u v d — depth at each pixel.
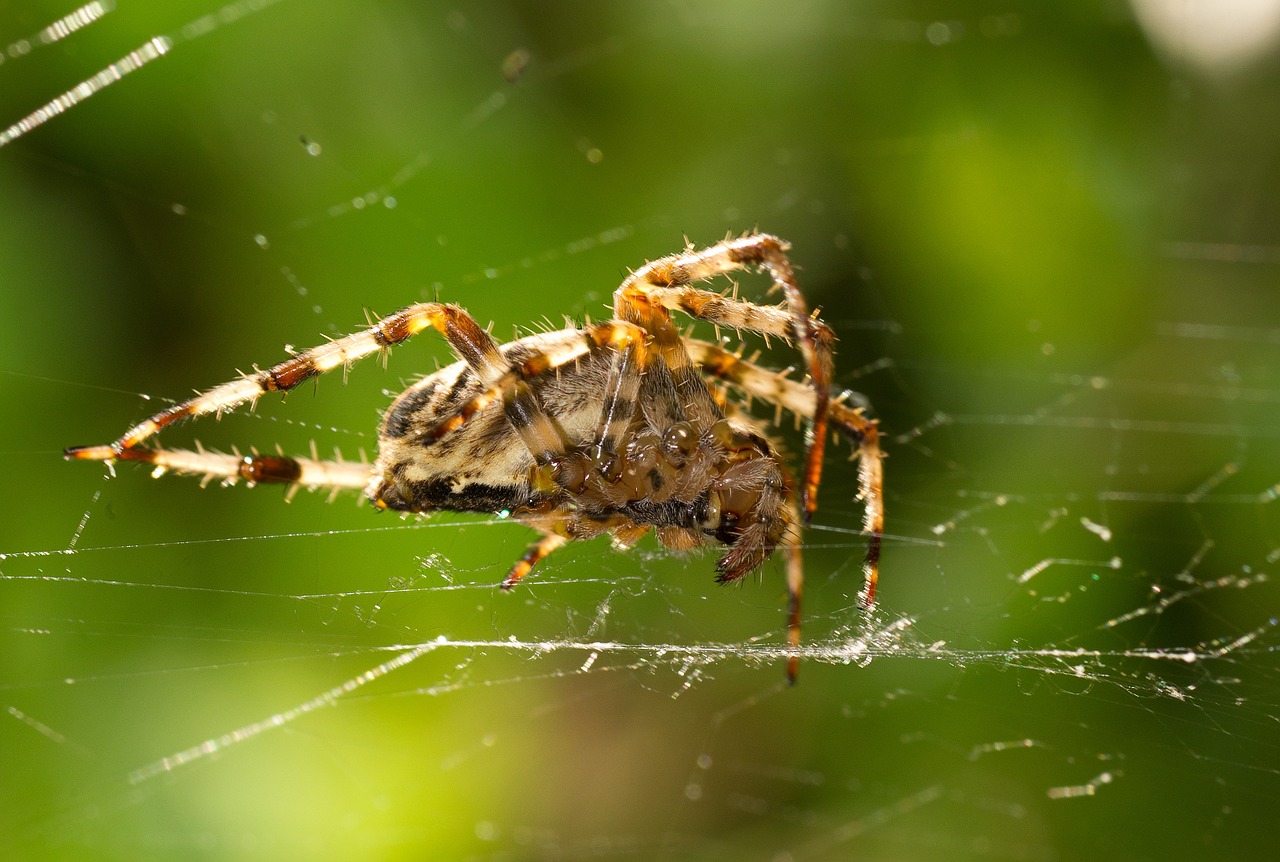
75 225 0.13
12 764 0.13
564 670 0.13
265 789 0.13
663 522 0.12
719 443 0.12
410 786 0.13
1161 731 0.13
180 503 0.13
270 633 0.13
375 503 0.12
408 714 0.13
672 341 0.12
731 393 0.13
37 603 0.13
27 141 0.13
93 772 0.13
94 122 0.13
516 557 0.13
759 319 0.12
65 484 0.13
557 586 0.13
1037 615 0.13
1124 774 0.13
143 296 0.13
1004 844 0.13
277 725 0.13
